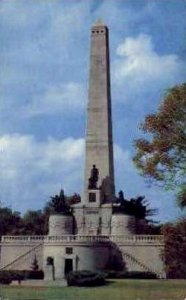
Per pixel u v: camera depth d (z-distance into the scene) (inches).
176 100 1859.0
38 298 2723.9
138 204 5073.8
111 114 5403.5
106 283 3346.5
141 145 1884.8
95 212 5049.2
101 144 5216.5
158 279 3801.7
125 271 4015.8
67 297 2797.7
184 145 1852.9
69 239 4360.2
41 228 6491.1
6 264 4520.2
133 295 2901.1
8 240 4574.3
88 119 5275.6
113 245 4436.5
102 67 5349.4
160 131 1870.1
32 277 3944.4
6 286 3191.4
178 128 1859.0
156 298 2805.1
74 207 5093.5
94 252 4293.8
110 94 5393.7
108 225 4990.2
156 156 1862.7
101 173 5182.1
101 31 5418.3
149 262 4328.3
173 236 2696.9
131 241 4416.8
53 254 4320.9
